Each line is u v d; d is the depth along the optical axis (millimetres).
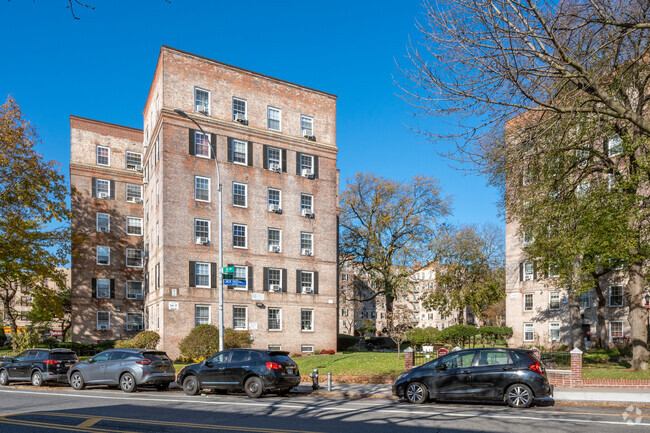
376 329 103688
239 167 37719
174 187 35031
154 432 11047
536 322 44031
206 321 35219
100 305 43375
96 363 20484
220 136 37156
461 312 63500
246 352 18500
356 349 46531
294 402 16250
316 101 42281
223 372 18219
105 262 44094
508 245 47656
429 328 48250
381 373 22500
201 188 36125
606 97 13773
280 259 38812
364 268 52312
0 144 34594
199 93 36688
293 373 18500
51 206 36844
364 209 50906
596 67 14352
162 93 35281
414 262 51469
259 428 11406
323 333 40000
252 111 38844
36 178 36156
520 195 21406
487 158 14992
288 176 39938
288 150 40188
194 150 36000
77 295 42625
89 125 45031
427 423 11945
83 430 11297
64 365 22203
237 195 37469
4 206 35344
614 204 20781
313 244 40531
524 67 13883
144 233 43844
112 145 45750
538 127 14516
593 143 20656
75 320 42375
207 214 36156
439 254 61406
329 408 14641
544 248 26094
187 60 36375
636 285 21969
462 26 13055
